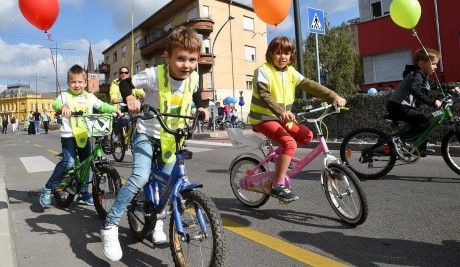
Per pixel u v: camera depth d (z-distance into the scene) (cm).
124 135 803
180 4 3269
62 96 427
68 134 423
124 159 886
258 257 286
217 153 938
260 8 572
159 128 288
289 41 363
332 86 3244
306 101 1052
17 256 302
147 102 298
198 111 274
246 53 3391
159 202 285
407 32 1659
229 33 3253
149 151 288
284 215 389
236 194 440
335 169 356
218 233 234
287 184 376
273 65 372
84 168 417
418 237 311
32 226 379
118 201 275
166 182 278
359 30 1830
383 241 306
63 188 438
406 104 518
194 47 276
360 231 332
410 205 401
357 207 343
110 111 434
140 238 326
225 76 3212
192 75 303
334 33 3253
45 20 426
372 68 1800
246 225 364
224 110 2264
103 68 4862
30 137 2112
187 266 257
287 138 360
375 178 540
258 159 405
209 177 618
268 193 384
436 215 364
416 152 518
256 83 364
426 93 517
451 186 474
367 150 537
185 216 259
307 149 504
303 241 314
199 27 2992
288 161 358
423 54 510
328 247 299
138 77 285
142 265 282
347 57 3209
